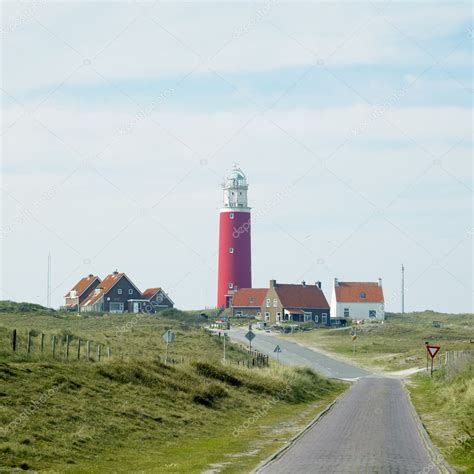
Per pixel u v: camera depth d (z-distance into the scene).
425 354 112.75
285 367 76.88
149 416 42.06
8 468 28.19
